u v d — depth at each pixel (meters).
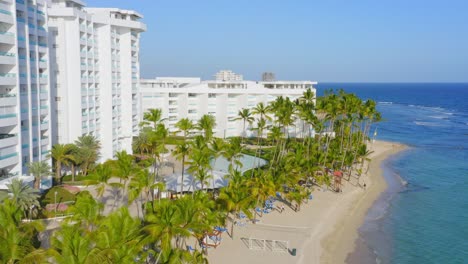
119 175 63.97
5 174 64.75
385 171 123.62
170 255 40.59
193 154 70.75
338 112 116.25
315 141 131.75
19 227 38.12
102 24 99.50
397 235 71.88
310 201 87.06
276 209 80.12
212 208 58.66
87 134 94.88
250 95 151.62
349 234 71.12
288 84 160.50
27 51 68.56
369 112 125.19
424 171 124.69
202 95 149.00
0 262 32.12
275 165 99.69
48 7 79.69
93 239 36.88
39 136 73.88
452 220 80.19
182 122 93.62
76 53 89.81
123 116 110.38
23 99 68.38
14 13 63.81
